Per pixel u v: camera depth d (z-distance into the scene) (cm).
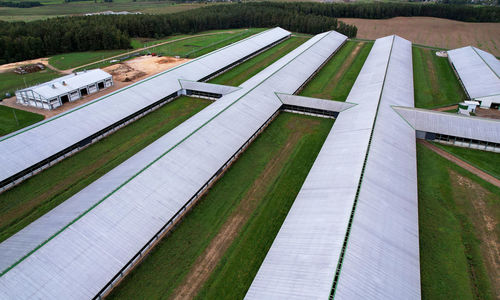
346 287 2592
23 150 4656
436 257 3281
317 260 2856
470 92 7000
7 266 2880
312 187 3912
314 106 6147
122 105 6138
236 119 5444
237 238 3522
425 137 5469
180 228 3634
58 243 3027
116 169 4325
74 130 5281
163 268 3183
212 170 4341
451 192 4194
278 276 2817
